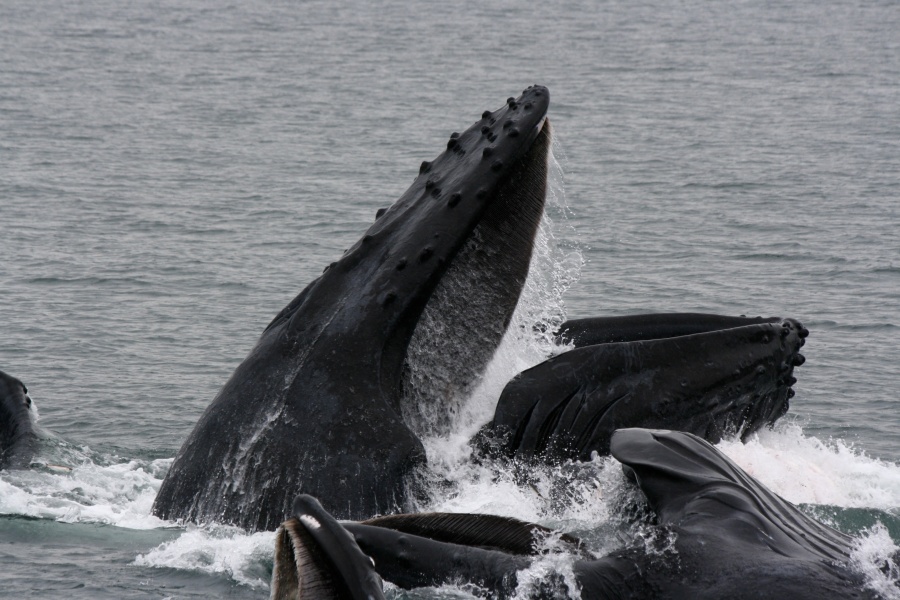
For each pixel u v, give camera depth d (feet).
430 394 129.59
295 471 119.65
